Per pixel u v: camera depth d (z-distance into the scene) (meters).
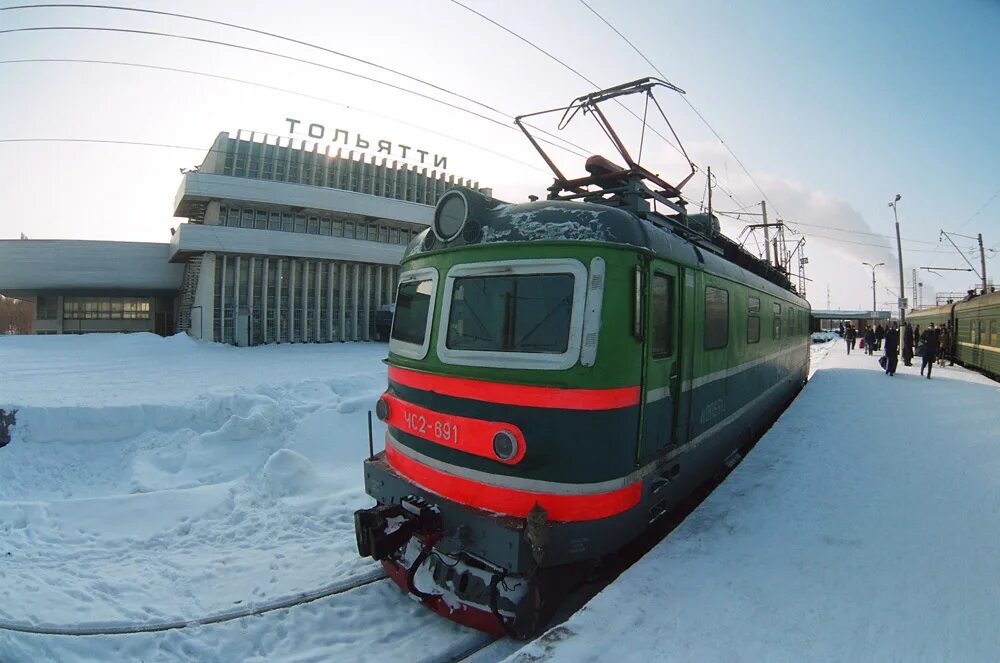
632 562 4.81
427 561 4.22
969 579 3.63
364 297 29.00
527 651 2.88
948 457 6.65
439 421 4.05
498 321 3.91
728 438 6.22
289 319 26.45
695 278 4.96
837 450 6.98
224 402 8.95
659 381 4.23
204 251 24.20
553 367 3.59
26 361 16.75
